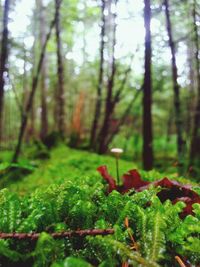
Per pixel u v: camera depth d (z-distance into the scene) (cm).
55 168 484
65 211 155
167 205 164
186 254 132
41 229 143
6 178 415
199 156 667
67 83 1560
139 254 125
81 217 149
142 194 174
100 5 746
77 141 798
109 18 948
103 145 721
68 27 999
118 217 158
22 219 142
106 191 215
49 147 727
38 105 1753
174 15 548
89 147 770
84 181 218
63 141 763
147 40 478
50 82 1559
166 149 920
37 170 477
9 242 132
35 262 121
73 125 847
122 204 162
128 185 219
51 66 1673
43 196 175
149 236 129
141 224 141
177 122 630
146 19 473
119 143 1017
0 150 908
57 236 133
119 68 919
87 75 1620
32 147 711
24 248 131
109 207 161
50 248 124
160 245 125
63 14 912
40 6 1146
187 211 168
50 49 1191
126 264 126
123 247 122
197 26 445
